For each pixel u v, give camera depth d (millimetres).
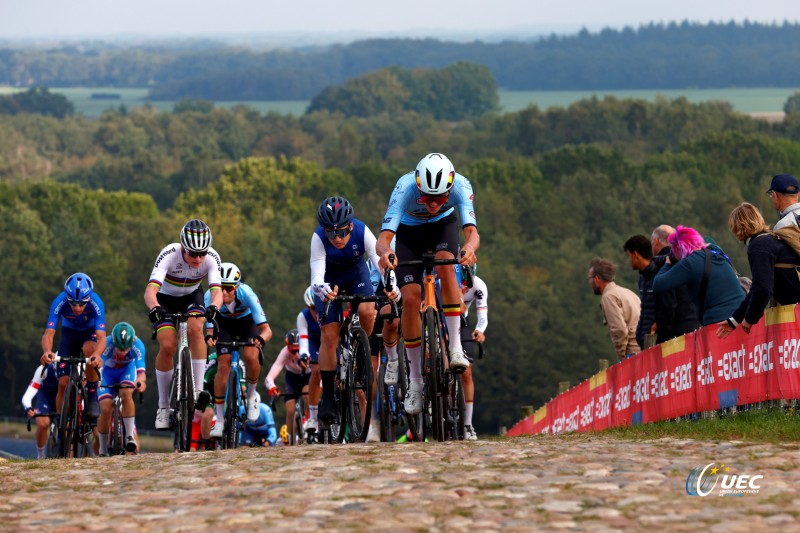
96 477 11883
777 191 15289
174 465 12602
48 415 22047
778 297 15055
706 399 16578
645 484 9875
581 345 142500
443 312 15031
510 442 14211
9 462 14805
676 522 8406
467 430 19016
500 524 8578
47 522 9312
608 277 21141
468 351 18281
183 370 18266
